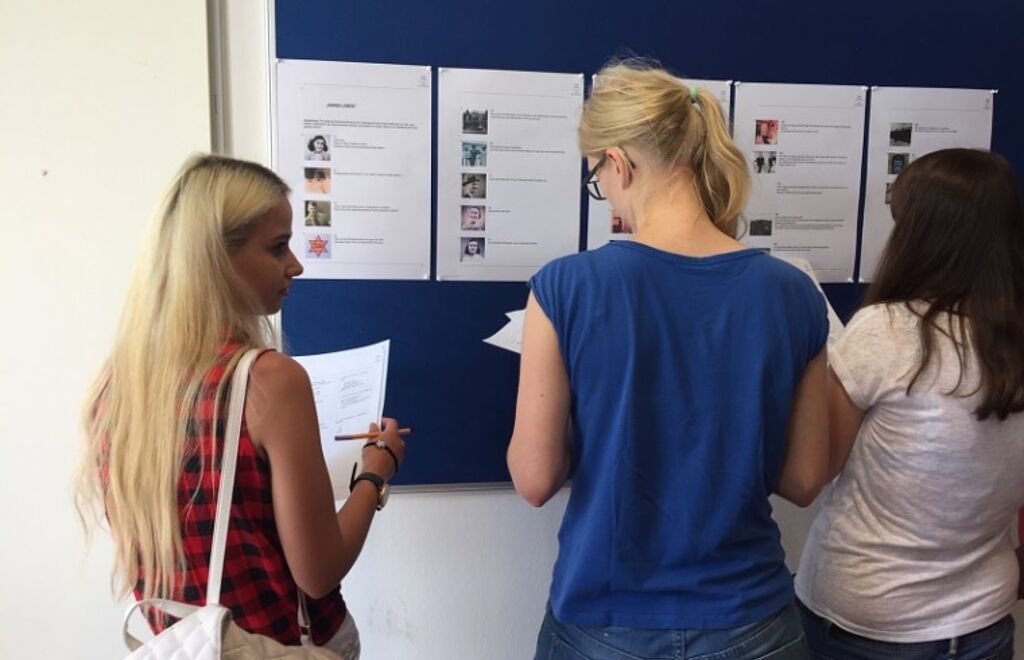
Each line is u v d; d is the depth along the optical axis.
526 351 1.01
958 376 1.07
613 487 0.96
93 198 1.45
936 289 1.11
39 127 1.42
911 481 1.12
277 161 1.48
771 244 1.67
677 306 0.96
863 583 1.17
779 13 1.61
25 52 1.40
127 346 0.95
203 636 0.89
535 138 1.55
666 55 1.58
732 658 0.96
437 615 1.69
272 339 1.12
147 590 0.98
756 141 1.64
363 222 1.52
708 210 1.03
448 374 1.60
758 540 1.01
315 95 1.48
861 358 1.13
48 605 1.54
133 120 1.44
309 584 0.99
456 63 1.51
